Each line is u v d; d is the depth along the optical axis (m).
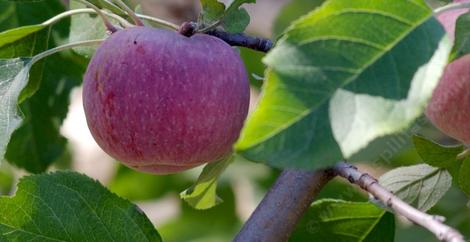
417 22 0.80
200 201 1.02
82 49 1.01
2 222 0.94
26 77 0.92
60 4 1.14
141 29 0.90
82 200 0.95
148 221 0.96
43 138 1.17
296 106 0.78
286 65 0.78
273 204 0.95
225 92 0.89
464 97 0.90
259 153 0.77
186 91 0.88
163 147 0.89
